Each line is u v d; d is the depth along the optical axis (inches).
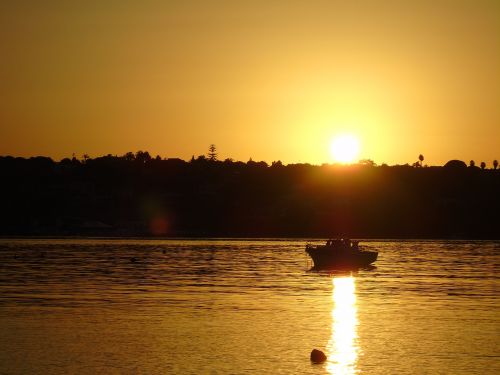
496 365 2947.8
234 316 3993.6
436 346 3260.3
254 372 2815.0
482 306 4461.1
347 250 7303.2
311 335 3476.9
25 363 2933.1
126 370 2839.6
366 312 4185.5
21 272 6732.3
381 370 2866.6
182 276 6471.5
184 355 3063.5
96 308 4259.4
